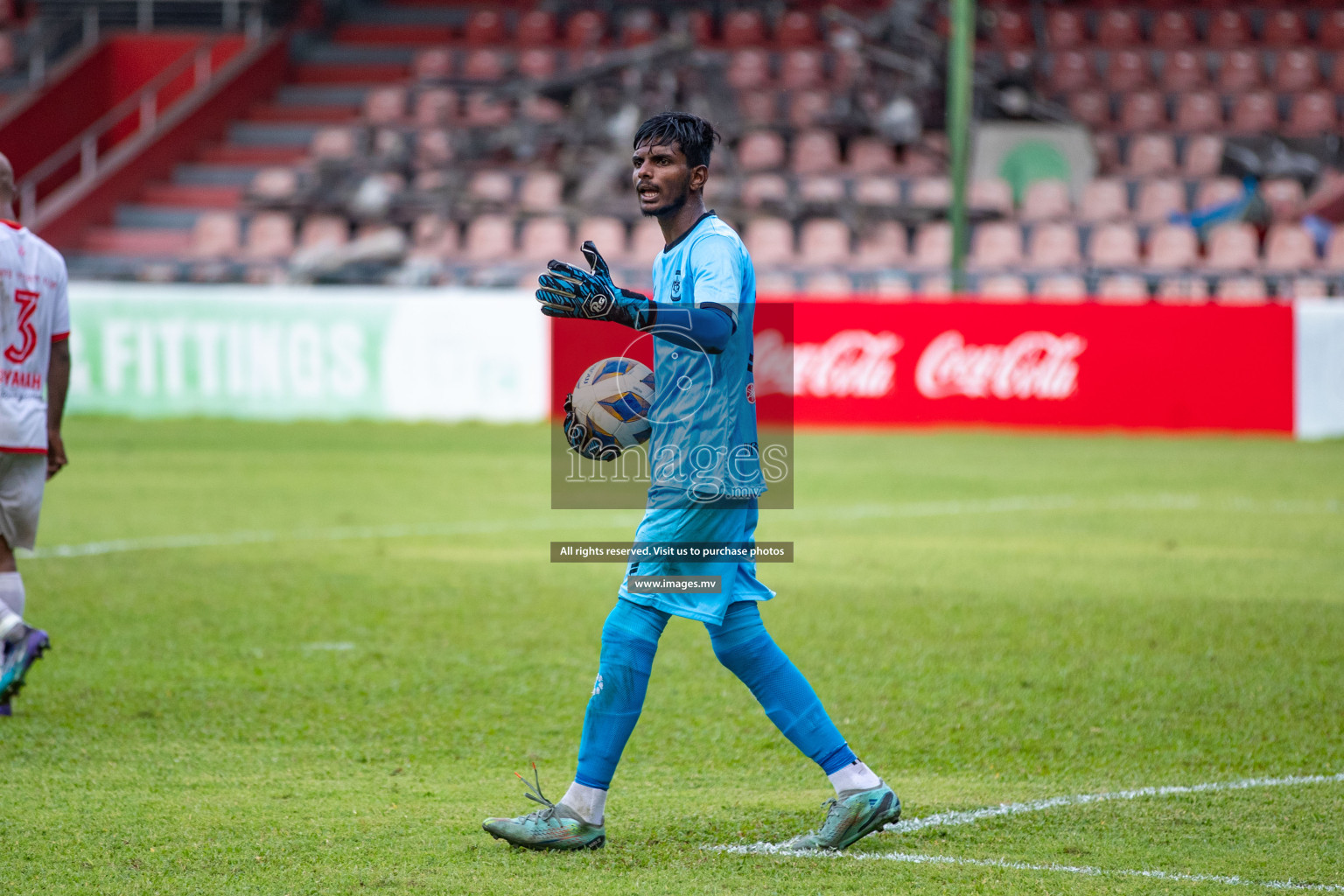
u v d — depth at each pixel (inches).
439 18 3882.9
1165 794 613.9
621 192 3095.5
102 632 940.0
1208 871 513.7
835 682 829.8
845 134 3307.1
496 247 2974.9
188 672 832.9
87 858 518.0
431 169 3189.0
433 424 2405.3
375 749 682.2
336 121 3516.2
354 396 2429.9
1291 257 2883.9
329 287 2682.1
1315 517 1546.5
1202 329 2338.8
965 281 2573.8
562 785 623.8
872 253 2960.1
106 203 3203.7
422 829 557.9
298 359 2431.1
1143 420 2353.6
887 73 3408.0
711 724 733.9
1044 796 612.4
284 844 536.7
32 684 794.2
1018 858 527.2
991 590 1131.9
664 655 898.1
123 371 2445.9
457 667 858.1
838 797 540.1
